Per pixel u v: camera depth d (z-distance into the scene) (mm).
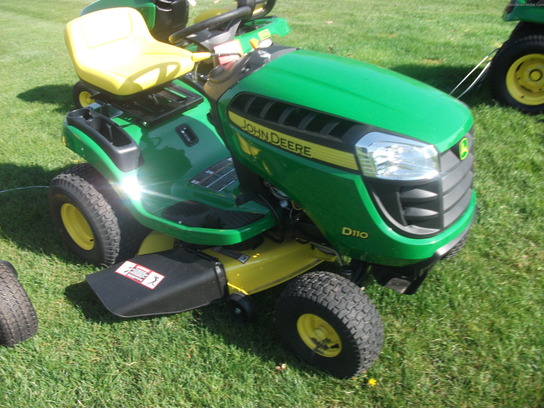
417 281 2617
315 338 2629
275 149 2535
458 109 2467
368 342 2402
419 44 7461
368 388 2549
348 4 11125
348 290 2457
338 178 2330
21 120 5910
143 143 3369
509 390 2473
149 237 3408
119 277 3014
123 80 3334
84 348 2873
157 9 5613
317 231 2744
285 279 2912
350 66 2668
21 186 4535
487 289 3066
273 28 5828
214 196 3154
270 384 2602
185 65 3535
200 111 3684
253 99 2619
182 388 2609
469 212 2557
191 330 2947
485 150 4434
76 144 3385
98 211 3227
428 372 2605
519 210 3721
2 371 2752
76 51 3535
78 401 2580
